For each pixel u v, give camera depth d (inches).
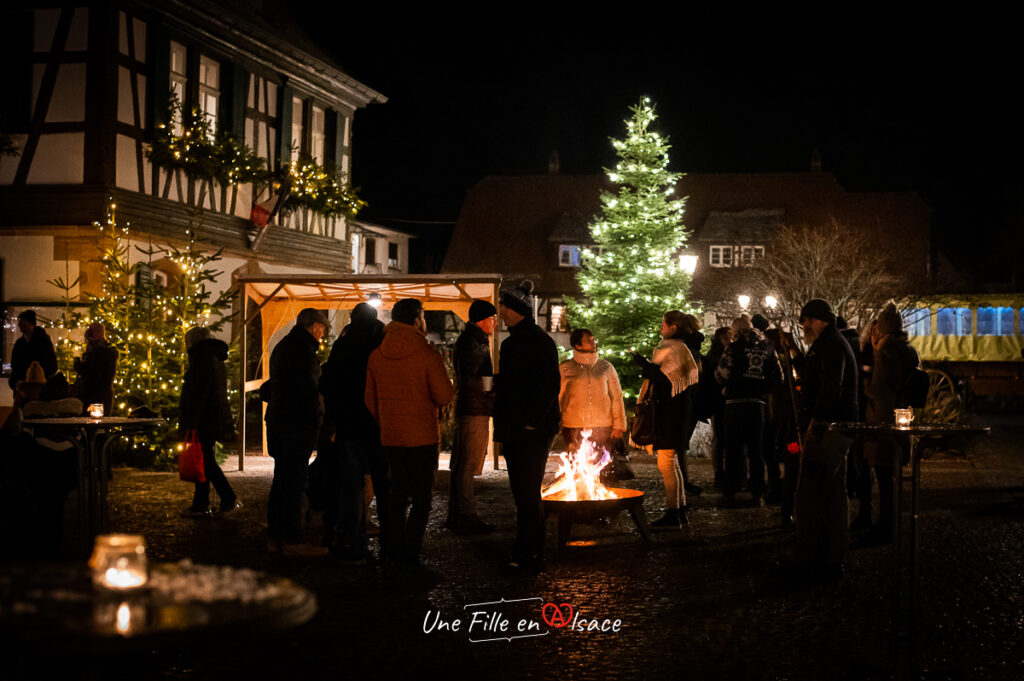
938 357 1095.0
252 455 653.9
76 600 109.3
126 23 701.3
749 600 267.4
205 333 396.2
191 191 772.0
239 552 326.3
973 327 1101.7
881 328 351.6
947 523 393.4
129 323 591.2
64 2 687.1
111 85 687.1
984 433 223.6
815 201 1818.4
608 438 383.2
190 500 445.4
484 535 363.9
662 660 215.0
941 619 250.1
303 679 200.8
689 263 862.5
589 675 204.7
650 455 656.4
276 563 309.9
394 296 676.7
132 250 707.4
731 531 371.6
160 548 331.9
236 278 599.2
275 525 320.2
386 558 305.6
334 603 261.7
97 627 99.0
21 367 536.7
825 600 268.2
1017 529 379.2
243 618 103.2
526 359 299.6
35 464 323.3
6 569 124.7
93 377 456.1
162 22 730.8
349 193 998.4
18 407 370.9
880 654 219.9
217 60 811.4
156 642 97.1
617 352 828.0
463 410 371.6
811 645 226.7
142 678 165.8
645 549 336.5
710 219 1806.1
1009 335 1079.6
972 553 333.1
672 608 259.1
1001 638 233.6
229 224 819.4
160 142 724.7
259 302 657.6
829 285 1131.3
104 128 682.2
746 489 482.6
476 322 377.7
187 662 211.3
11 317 692.1
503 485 511.8
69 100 685.9
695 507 431.8
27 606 106.3
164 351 581.6
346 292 663.1
